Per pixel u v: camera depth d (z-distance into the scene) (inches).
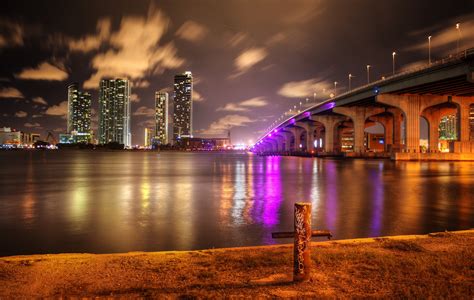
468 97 3897.6
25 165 3791.8
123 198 1230.9
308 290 271.9
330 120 6210.6
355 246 413.1
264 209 986.1
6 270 327.9
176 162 4714.6
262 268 329.1
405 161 3784.5
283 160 5295.3
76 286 287.6
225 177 2153.1
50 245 639.8
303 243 290.2
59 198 1238.3
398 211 905.5
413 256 359.6
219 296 260.1
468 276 303.7
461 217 823.7
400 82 3501.5
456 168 2726.4
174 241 650.2
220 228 749.9
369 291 269.9
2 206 1069.8
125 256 378.9
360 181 1766.7
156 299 258.4
